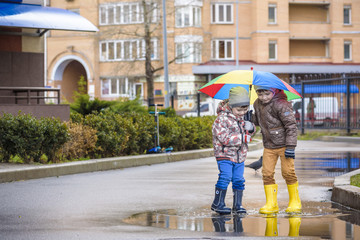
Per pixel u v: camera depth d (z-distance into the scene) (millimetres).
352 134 34125
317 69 68000
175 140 21781
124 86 66312
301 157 20688
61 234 7820
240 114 9539
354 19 70500
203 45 54219
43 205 10359
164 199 11047
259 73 9406
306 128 38219
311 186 12836
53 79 68062
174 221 8750
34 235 7777
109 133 18484
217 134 9516
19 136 15703
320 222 8547
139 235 7707
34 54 26078
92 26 23859
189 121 23547
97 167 16953
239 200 9625
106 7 66188
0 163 15695
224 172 9508
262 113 9680
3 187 13016
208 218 9000
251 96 10320
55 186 13180
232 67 65125
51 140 16156
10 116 15828
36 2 24688
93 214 9406
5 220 8883
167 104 38969
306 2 69750
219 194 9469
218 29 68125
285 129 9586
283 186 12930
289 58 69500
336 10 70062
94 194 11773
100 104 27688
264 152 9789
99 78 67250
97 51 67000
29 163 15930
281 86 9328
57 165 15617
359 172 13203
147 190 12375
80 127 17891
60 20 23531
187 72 65312
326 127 36031
